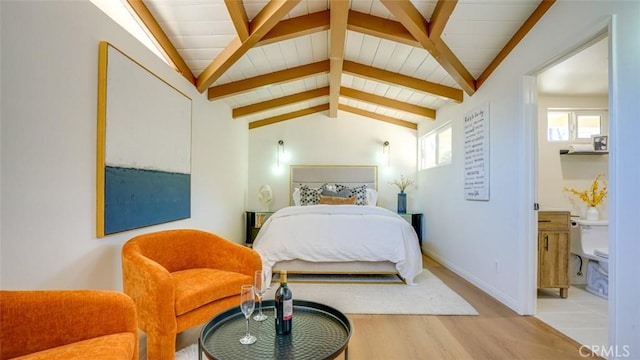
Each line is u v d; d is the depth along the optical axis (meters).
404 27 2.86
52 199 1.59
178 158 2.96
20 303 1.24
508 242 2.90
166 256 2.30
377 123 6.11
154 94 2.52
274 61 3.69
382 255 3.56
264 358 1.30
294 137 6.13
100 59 1.91
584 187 3.77
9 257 1.38
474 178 3.58
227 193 4.64
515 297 2.79
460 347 2.14
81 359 1.14
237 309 1.75
